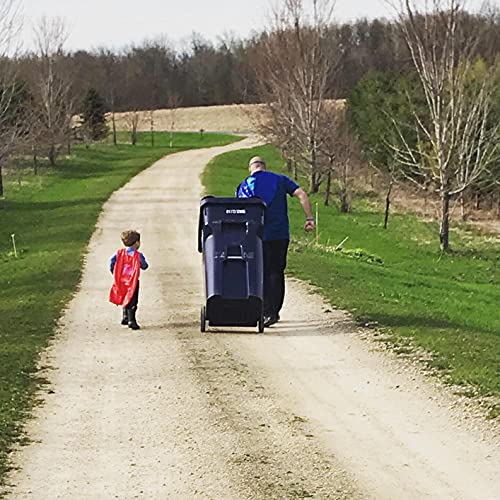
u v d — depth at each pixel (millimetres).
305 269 17109
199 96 112500
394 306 12789
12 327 11414
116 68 101750
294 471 6078
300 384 8422
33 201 38625
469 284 21984
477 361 9031
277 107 51594
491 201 39188
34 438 6863
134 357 9617
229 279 10398
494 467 6148
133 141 83312
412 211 39344
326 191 42594
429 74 30391
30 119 48438
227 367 9102
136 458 6391
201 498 5613
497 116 35062
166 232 25328
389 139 43875
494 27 41344
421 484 5832
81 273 16938
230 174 51719
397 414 7422
